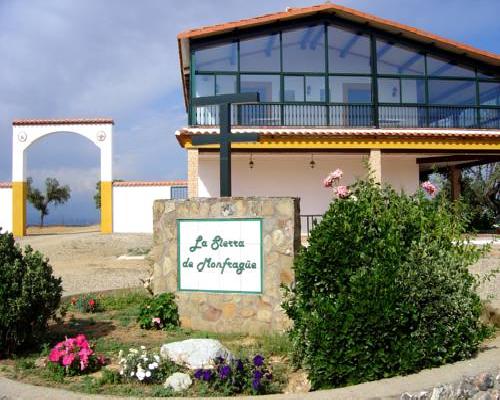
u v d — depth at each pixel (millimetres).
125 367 4387
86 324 6762
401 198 5027
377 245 4320
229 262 6305
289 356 4926
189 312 6441
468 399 3818
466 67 18484
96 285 11141
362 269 4191
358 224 4430
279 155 17766
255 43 17250
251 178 18047
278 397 3584
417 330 4133
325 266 4332
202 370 4195
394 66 18203
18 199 24531
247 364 4309
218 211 6387
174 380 4188
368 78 18109
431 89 18359
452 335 4254
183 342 4758
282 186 18078
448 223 4914
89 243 21266
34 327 5441
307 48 17531
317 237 4465
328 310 4094
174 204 6625
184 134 15070
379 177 15906
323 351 4082
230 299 6262
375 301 4012
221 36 17062
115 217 24172
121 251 19734
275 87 17344
